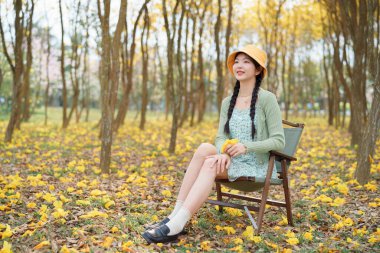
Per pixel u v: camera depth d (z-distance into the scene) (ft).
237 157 11.00
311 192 15.56
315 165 21.81
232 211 12.41
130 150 27.14
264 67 10.99
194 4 42.16
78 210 11.98
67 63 77.05
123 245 9.11
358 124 24.03
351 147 27.96
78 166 19.47
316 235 10.60
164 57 71.31
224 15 48.03
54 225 10.44
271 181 10.85
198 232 10.52
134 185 16.16
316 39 59.41
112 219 11.15
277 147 10.58
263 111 11.06
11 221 10.70
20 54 28.86
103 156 19.04
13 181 14.75
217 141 11.35
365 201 13.94
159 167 21.04
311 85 78.02
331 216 12.16
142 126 43.32
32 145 28.12
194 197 9.96
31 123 52.24
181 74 27.04
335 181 16.53
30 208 12.03
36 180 15.65
